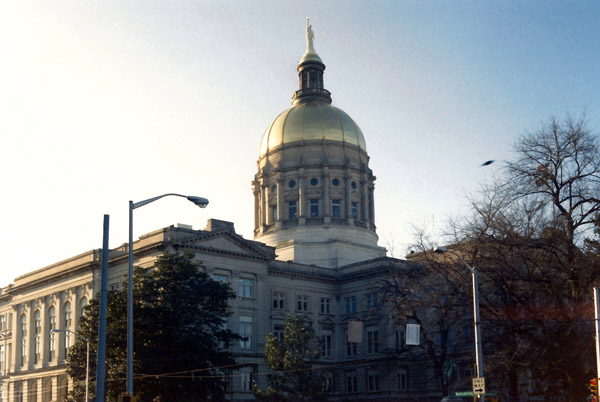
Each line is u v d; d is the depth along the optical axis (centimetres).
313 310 10706
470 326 5878
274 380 8144
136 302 7012
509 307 5334
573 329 4950
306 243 11456
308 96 12862
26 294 11638
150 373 6688
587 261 5031
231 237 9669
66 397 8088
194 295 7306
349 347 10650
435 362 6731
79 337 7912
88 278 10250
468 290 5694
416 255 6631
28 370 11288
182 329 7038
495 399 4691
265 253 9988
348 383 10506
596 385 4038
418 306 6656
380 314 9350
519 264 5309
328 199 11738
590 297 5047
